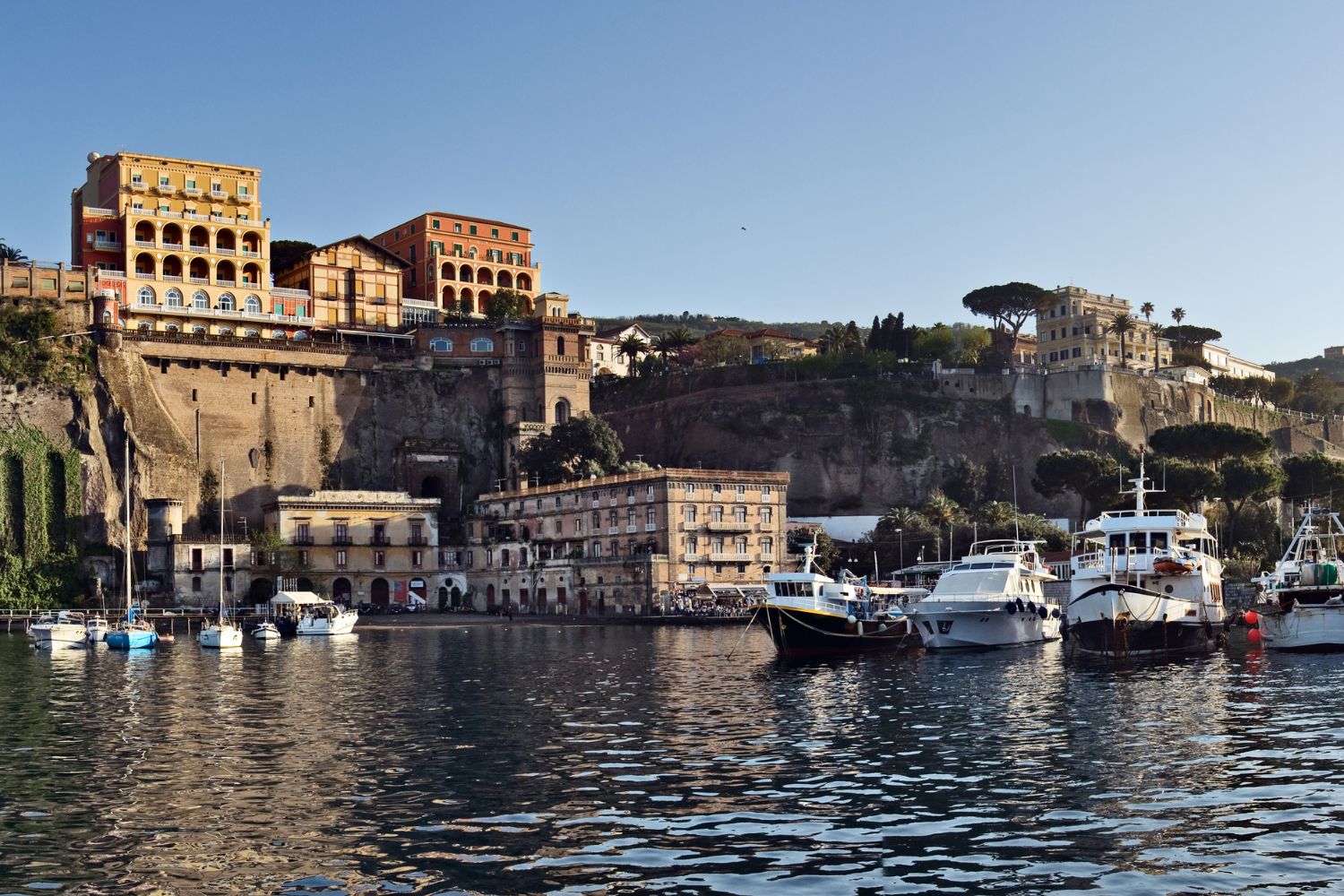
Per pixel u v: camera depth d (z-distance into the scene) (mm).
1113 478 177875
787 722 52156
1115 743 44688
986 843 30750
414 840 31672
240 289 190125
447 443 189875
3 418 161125
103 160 190125
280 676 77500
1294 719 49250
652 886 27594
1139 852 29609
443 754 44406
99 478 162875
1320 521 181750
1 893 27578
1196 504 178875
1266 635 84438
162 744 47688
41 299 174250
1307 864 28359
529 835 32094
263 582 159000
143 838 32188
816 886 27453
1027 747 44250
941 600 89375
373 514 166875
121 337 174750
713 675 74812
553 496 166875
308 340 190625
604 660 87125
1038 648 90000
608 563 154250
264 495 183750
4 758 44438
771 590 92250
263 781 39500
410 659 90375
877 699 60125
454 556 173375
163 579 154000
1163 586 85375
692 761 42656
